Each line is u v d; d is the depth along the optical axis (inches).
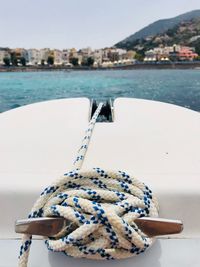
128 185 12.0
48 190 11.8
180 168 14.9
